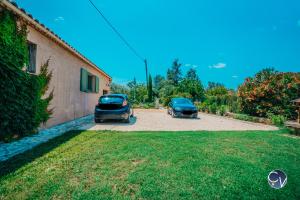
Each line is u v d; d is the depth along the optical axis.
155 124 13.39
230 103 21.81
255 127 13.10
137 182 4.30
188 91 44.06
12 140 7.73
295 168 5.39
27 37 8.59
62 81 12.18
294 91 17.08
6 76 7.27
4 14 7.23
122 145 7.00
